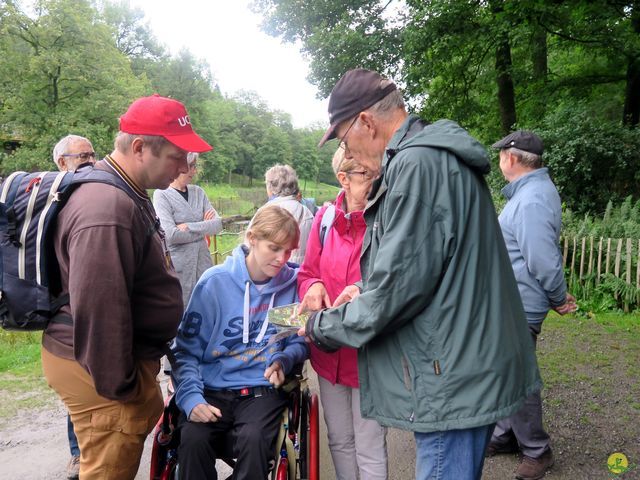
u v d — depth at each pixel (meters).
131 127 1.77
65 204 1.68
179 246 3.66
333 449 2.35
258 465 1.87
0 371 4.79
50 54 31.09
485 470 2.97
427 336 1.51
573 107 11.80
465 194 1.52
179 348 2.14
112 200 1.65
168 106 1.80
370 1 14.21
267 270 2.15
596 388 4.09
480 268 1.54
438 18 11.56
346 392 2.28
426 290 1.48
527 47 12.78
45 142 31.14
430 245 1.47
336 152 2.31
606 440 3.28
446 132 1.57
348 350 2.18
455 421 1.50
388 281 1.47
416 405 1.53
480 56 12.77
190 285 3.71
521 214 2.63
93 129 32.53
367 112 1.69
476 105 14.11
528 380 1.64
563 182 10.04
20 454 3.21
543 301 2.67
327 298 2.12
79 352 1.64
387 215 1.52
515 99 14.02
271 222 2.09
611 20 11.55
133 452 1.87
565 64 15.12
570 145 9.77
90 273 1.57
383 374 1.61
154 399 1.91
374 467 2.23
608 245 6.79
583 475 2.89
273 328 2.19
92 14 35.09
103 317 1.59
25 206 1.68
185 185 3.86
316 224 2.40
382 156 1.75
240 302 2.18
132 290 1.78
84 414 1.81
